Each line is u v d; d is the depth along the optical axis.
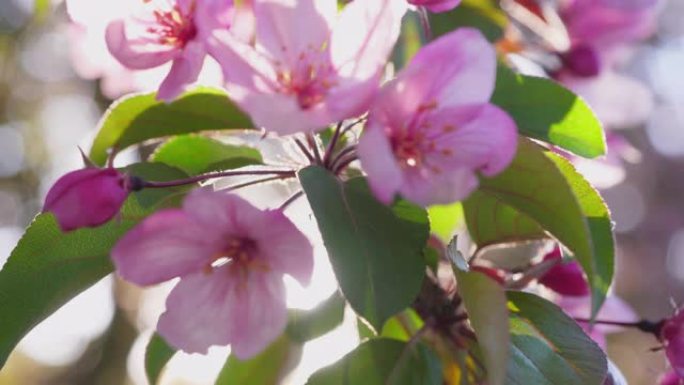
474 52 0.31
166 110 0.36
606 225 0.34
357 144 0.32
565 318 0.34
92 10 0.35
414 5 0.35
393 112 0.31
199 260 0.32
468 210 0.37
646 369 0.49
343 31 0.32
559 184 0.33
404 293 0.31
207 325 0.32
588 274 0.32
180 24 0.34
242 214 0.31
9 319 0.34
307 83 0.31
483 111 0.31
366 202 0.32
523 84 0.36
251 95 0.31
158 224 0.31
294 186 0.37
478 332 0.32
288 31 0.32
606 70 0.48
